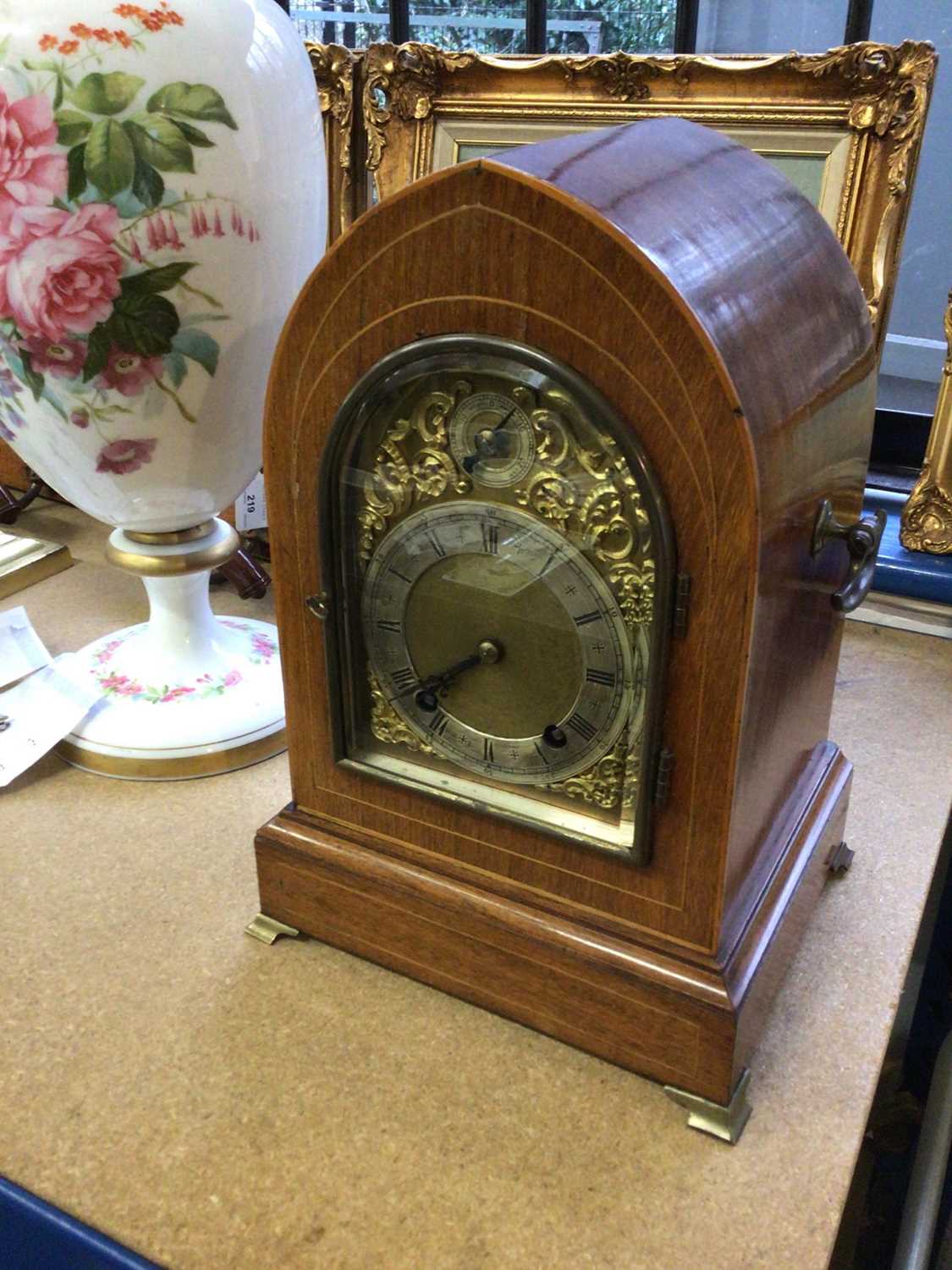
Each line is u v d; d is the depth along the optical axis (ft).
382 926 2.10
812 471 1.74
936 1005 3.50
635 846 1.77
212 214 2.13
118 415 2.31
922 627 3.36
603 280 1.44
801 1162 1.78
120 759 2.75
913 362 3.71
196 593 2.90
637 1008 1.85
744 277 1.61
